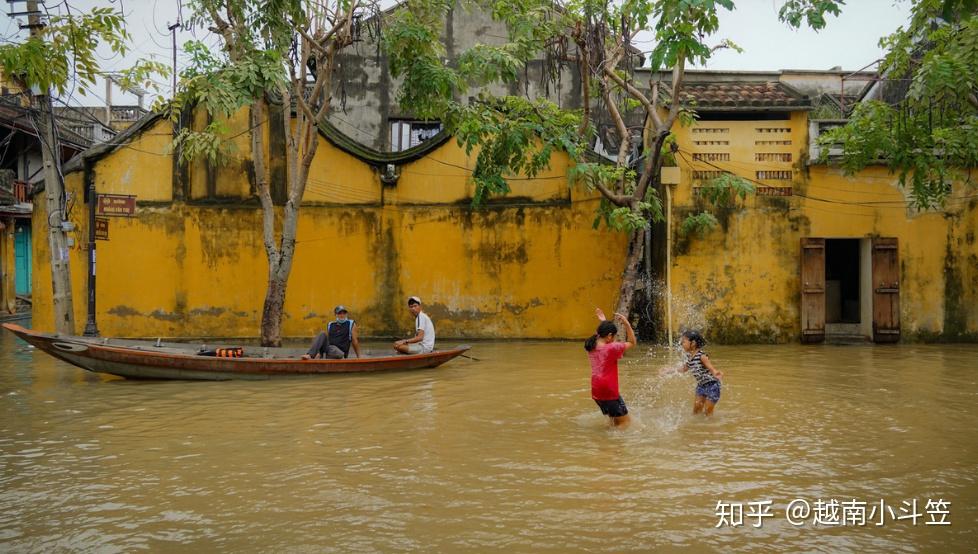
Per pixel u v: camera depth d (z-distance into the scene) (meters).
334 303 18.09
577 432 7.80
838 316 18.88
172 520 5.26
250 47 13.54
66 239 14.38
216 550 4.71
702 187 16.23
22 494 5.86
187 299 17.91
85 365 11.09
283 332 18.03
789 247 16.64
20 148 25.06
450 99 15.41
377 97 23.61
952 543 4.80
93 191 14.55
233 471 6.43
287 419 8.57
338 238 18.14
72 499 5.74
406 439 7.53
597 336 8.00
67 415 8.88
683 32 10.38
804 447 7.12
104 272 17.77
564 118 16.22
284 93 15.37
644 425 8.12
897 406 9.15
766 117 16.98
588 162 17.16
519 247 18.16
